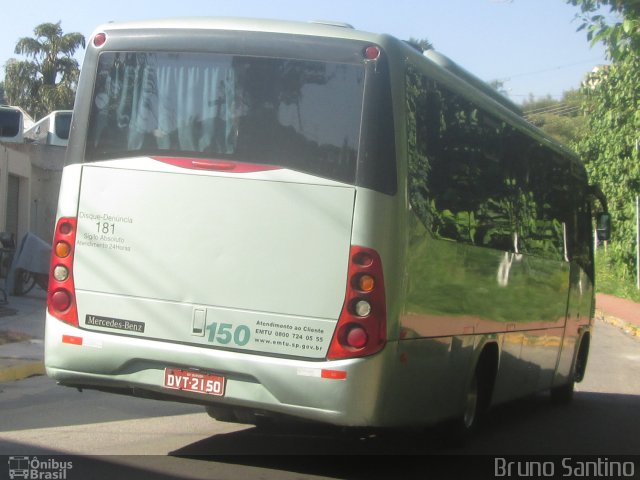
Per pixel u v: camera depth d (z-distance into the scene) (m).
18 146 25.95
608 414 11.22
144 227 6.57
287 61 6.46
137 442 7.75
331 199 6.23
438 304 7.06
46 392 10.31
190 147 6.55
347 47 6.38
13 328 14.66
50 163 26.42
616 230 32.69
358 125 6.27
